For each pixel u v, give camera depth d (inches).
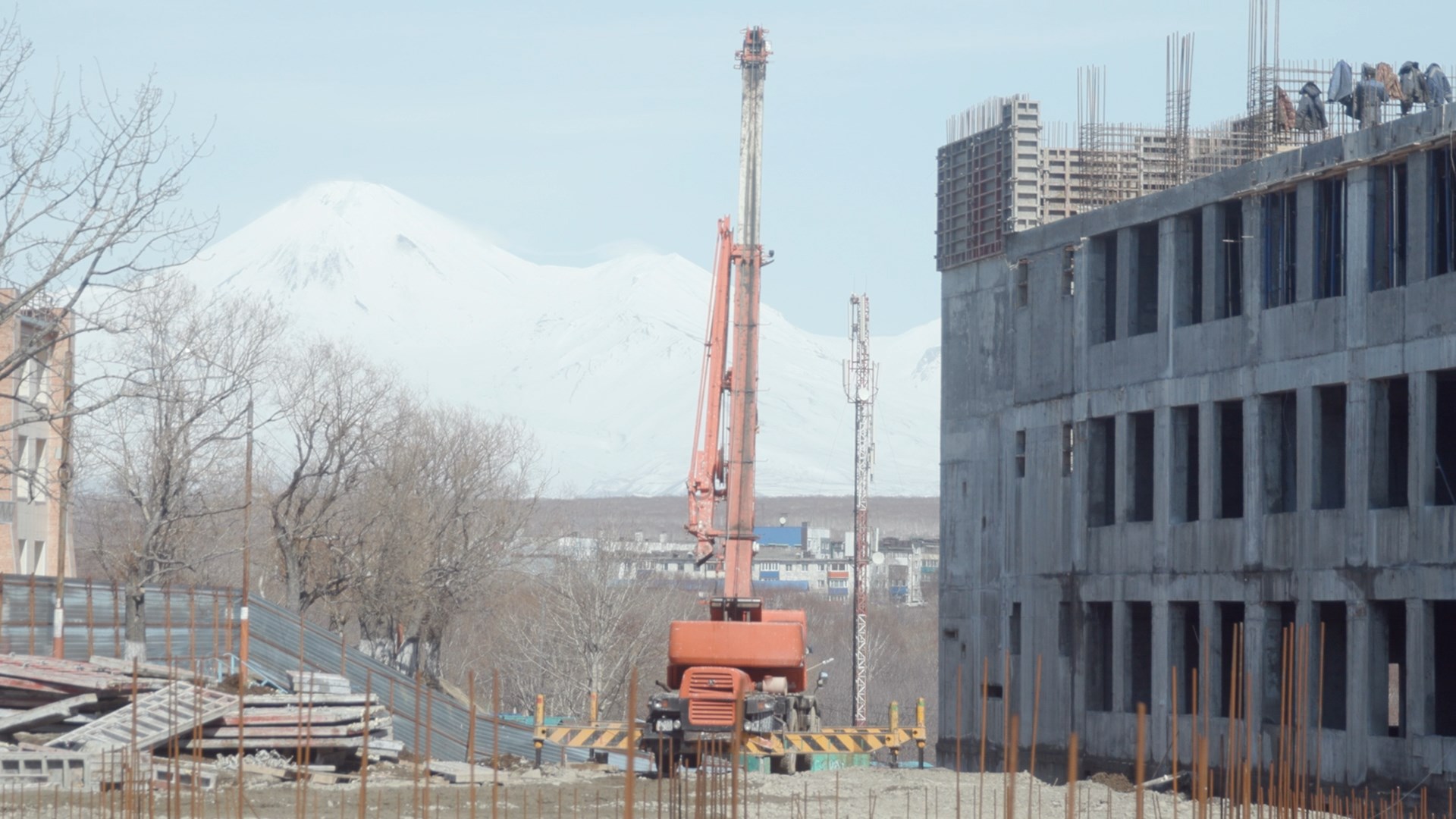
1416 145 1555.1
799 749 1582.2
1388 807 1491.1
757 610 1626.5
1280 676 1732.3
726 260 1857.8
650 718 1473.9
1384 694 1589.6
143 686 1355.8
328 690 1704.0
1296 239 1765.5
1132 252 2041.1
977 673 2341.3
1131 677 1987.0
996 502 2326.5
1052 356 2193.7
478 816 1071.0
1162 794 1531.7
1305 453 1689.2
